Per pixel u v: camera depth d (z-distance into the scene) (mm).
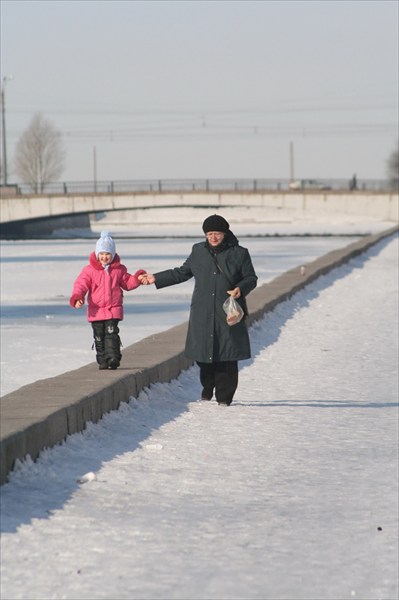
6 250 190125
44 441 22094
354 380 36406
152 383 31594
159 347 37125
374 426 27734
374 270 100188
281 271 114625
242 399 32062
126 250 175500
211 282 29297
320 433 26609
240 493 20250
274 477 21672
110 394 27078
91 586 14727
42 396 25250
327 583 15055
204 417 28500
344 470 22391
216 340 29453
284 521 18281
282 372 38188
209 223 29078
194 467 22312
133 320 64062
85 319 67188
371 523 18203
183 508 18984
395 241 167500
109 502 19141
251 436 25969
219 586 14820
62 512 18297
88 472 21312
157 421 27594
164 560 15938
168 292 86812
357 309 63281
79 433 24328
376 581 15180
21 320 67000
